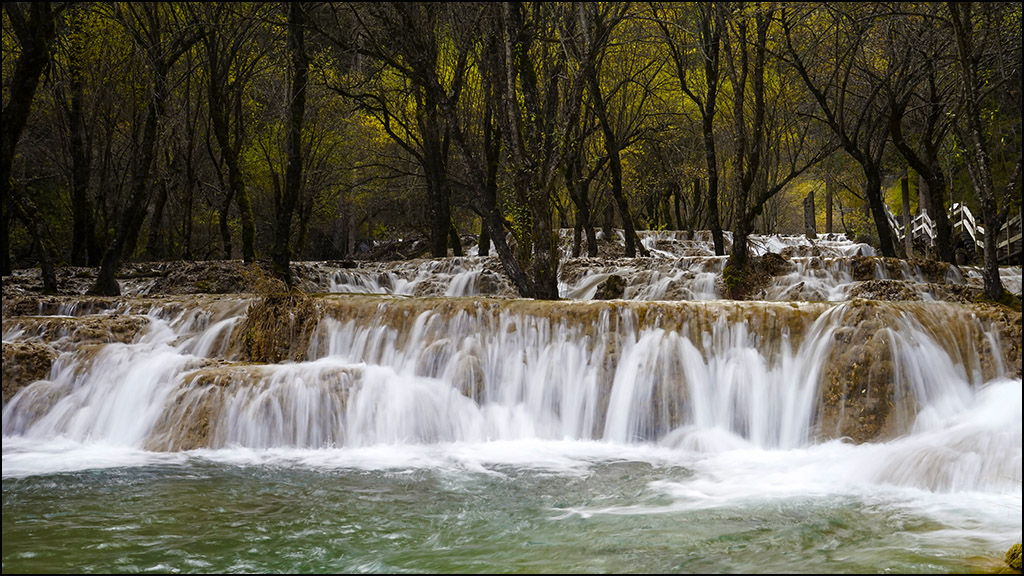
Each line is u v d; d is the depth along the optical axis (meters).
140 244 33.28
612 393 9.31
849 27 16.34
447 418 9.23
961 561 4.62
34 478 7.22
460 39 14.91
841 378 8.62
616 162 20.73
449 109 14.20
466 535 5.41
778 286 14.91
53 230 29.95
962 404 8.38
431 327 10.29
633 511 6.03
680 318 9.49
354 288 19.34
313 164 27.03
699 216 36.12
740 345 9.23
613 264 18.08
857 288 13.73
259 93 25.31
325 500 6.41
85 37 20.83
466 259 20.16
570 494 6.63
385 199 35.03
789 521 5.68
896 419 8.31
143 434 8.95
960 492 6.48
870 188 17.41
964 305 9.11
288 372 9.14
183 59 22.33
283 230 17.67
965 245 22.89
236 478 7.23
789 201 43.66
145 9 16.33
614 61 22.03
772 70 20.50
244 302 12.02
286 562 4.83
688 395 9.08
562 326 9.83
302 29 16.92
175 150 22.47
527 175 13.14
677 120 27.39
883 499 6.32
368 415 8.92
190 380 9.23
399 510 6.11
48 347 10.26
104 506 6.20
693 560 4.76
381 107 22.38
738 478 7.20
